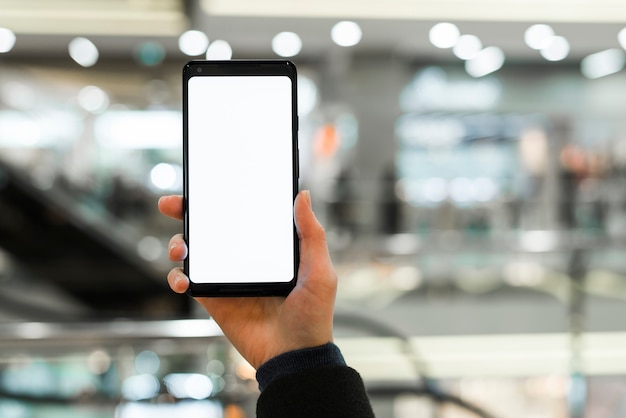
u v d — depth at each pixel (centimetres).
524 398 398
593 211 1167
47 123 1124
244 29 959
